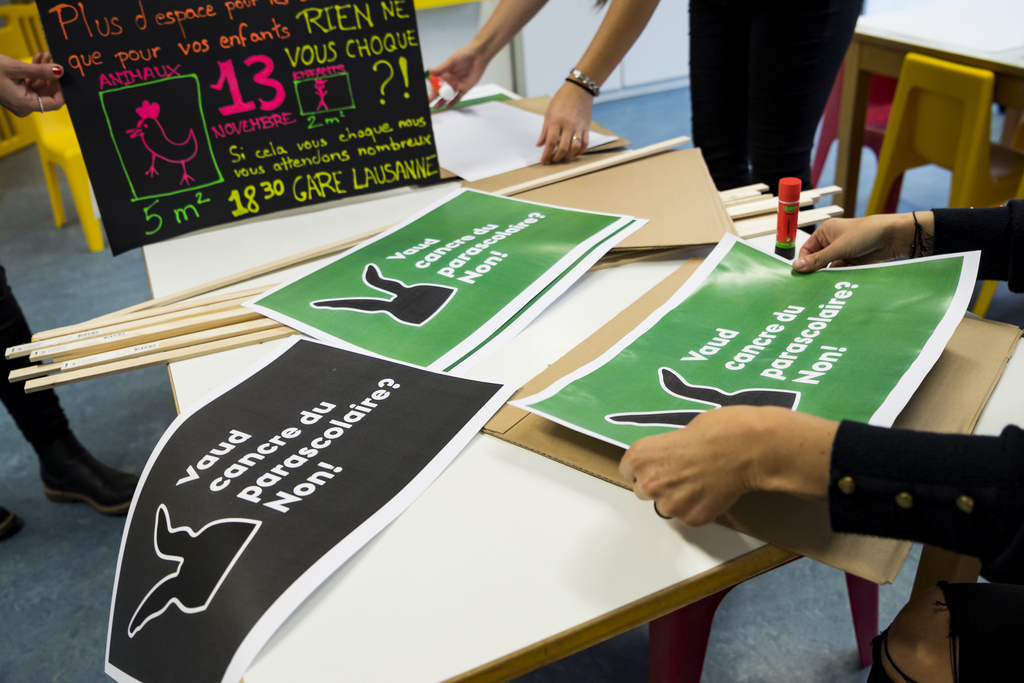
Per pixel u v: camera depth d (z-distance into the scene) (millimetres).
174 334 801
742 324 702
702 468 489
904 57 1920
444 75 1506
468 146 1317
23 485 1790
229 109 1067
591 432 558
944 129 1870
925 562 866
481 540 511
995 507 439
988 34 1856
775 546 492
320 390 678
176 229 1081
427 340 746
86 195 2824
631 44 1218
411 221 1020
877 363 600
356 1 1086
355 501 545
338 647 446
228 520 533
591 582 478
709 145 1557
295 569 489
